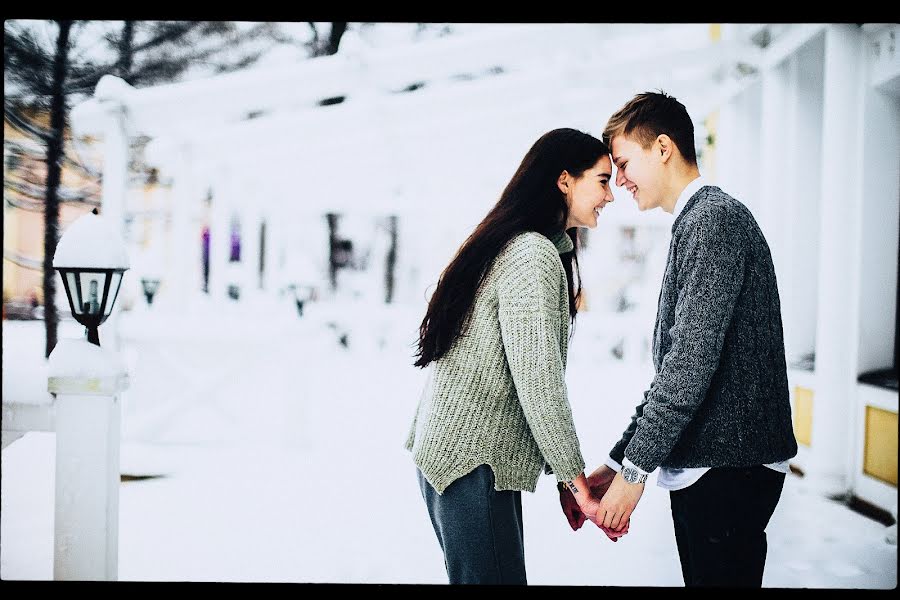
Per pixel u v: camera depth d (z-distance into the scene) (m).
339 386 9.37
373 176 11.96
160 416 6.01
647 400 2.33
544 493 5.18
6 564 3.42
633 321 11.99
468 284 2.19
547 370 2.09
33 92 6.81
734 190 7.00
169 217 14.90
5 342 8.99
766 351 2.09
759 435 2.07
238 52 11.57
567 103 8.19
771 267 2.13
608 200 2.33
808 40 5.23
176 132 8.09
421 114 7.54
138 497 4.76
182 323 6.00
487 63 5.93
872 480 4.35
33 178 7.24
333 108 7.85
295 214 13.33
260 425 6.16
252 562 3.62
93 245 2.75
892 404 4.15
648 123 2.25
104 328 5.64
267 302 11.36
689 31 8.71
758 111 6.88
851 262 4.60
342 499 4.75
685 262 2.08
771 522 4.17
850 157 4.59
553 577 3.55
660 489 5.33
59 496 2.76
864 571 3.48
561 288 2.19
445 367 2.22
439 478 2.18
